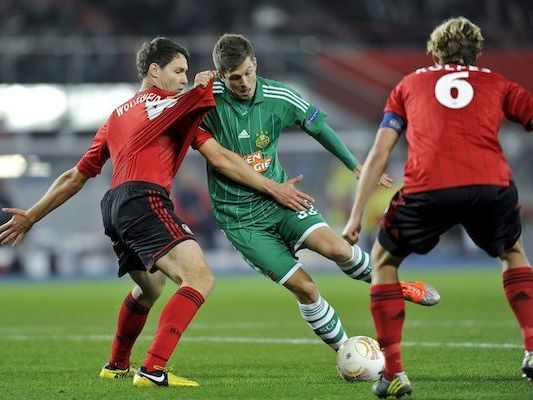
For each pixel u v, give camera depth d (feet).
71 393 65.67
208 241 246.47
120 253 71.97
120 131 71.15
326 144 79.51
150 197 68.59
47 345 103.86
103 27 310.86
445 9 328.08
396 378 59.36
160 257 67.15
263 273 76.95
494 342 98.63
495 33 319.47
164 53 72.23
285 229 76.33
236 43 74.49
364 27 322.34
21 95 247.29
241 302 167.63
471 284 196.34
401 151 248.11
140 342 108.06
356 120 267.18
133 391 65.57
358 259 75.25
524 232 254.68
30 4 311.68
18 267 242.99
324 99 267.39
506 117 62.13
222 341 106.83
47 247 244.22
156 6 316.40
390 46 316.81
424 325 120.57
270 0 325.83
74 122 247.91
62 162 246.27
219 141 77.30
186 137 71.15
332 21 324.39
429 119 59.82
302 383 69.77
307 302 75.10
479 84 60.80
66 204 245.24
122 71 252.62
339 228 246.47
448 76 61.11
